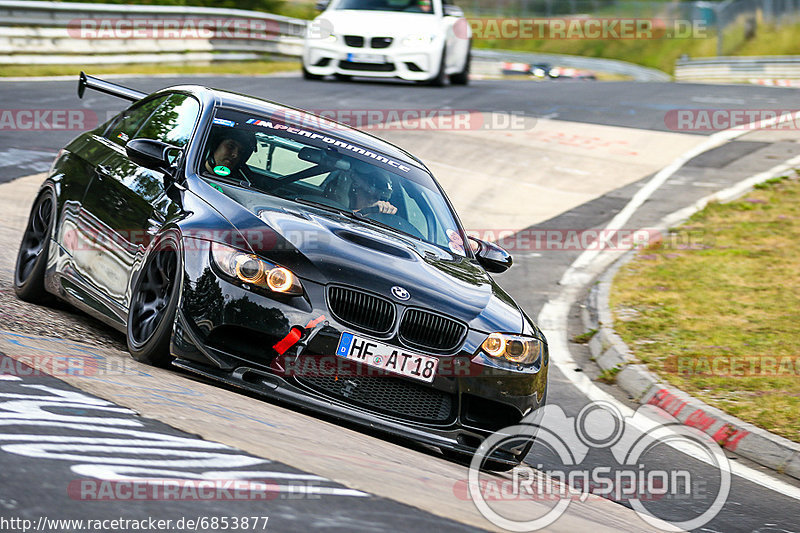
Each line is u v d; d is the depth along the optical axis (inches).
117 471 369.1
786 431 836.6
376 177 780.0
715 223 1681.8
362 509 375.9
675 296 1302.9
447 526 381.7
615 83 3368.6
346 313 617.6
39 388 484.4
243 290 605.9
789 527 649.0
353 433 595.5
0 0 2421.3
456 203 1690.5
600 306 1249.4
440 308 636.7
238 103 801.6
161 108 832.3
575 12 6117.1
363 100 2386.8
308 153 768.9
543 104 2610.7
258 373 606.2
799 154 2171.5
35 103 2014.0
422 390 631.2
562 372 1042.1
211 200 665.0
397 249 680.4
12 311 737.6
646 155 2133.4
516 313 695.7
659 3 6225.4
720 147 2231.8
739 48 6190.9
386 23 2659.9
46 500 327.6
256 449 443.2
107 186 759.1
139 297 659.4
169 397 526.0
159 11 2874.0
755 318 1211.2
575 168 1988.2
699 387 956.6
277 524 335.3
